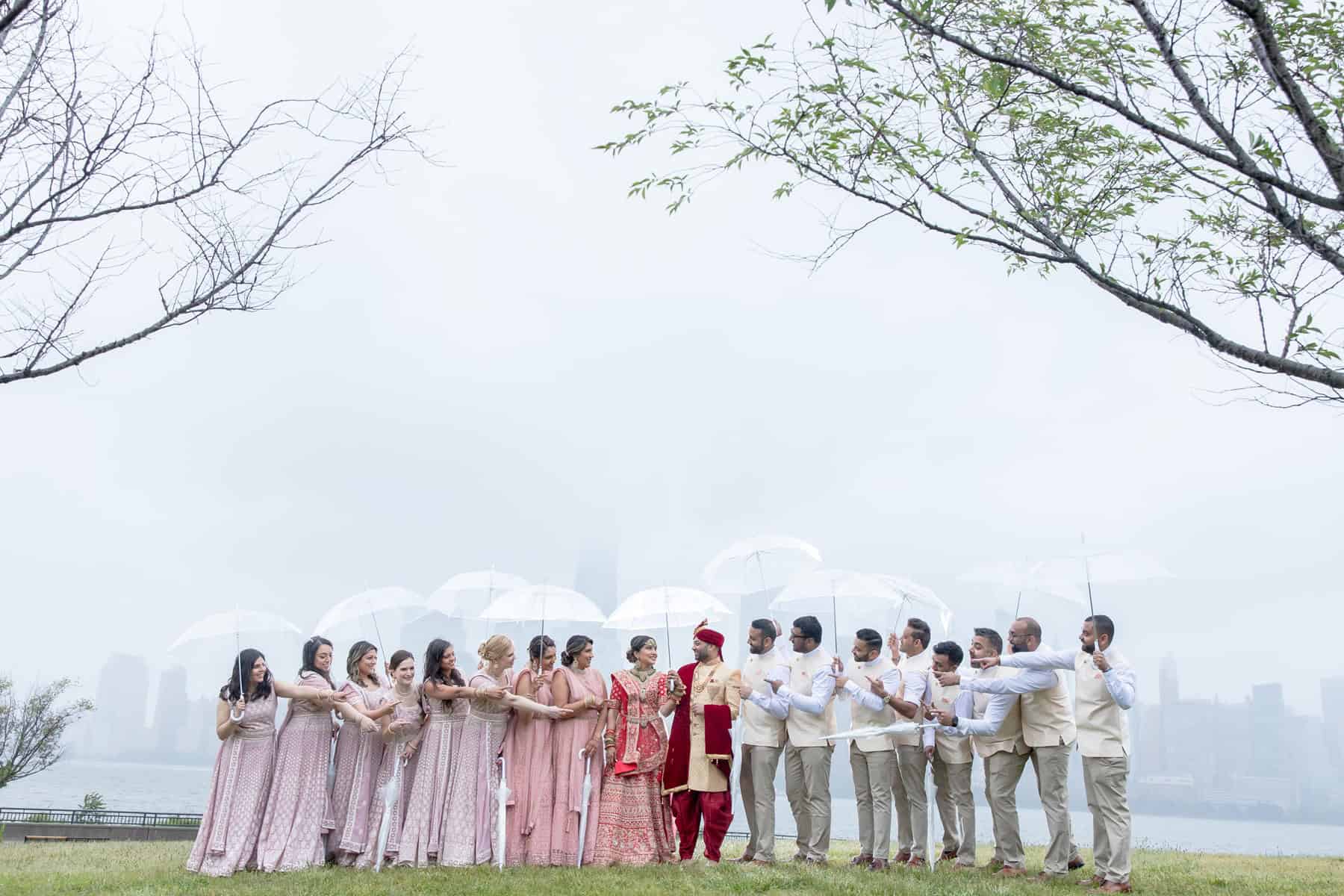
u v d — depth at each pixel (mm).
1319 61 6543
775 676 9031
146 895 6980
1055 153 7367
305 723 8594
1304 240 6137
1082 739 7805
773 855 9008
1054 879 8070
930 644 9266
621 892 7188
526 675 9227
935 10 6707
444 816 8766
